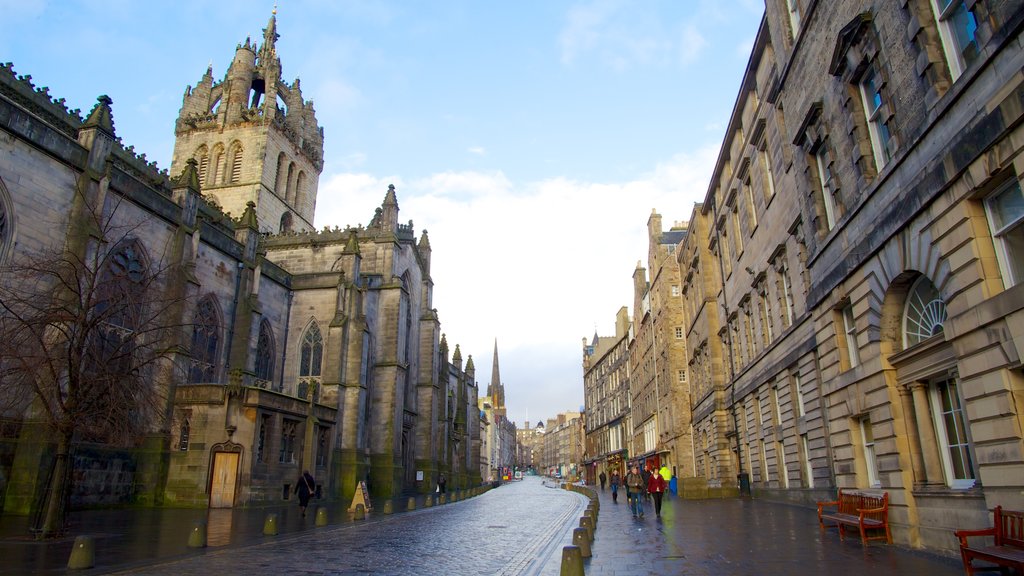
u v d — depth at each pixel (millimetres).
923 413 13242
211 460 30297
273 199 64125
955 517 11773
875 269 14602
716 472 41250
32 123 26188
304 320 47438
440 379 69250
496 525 23062
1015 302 9711
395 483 48469
